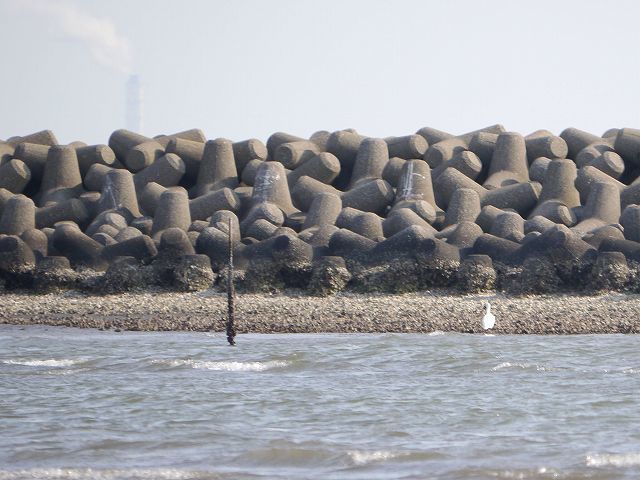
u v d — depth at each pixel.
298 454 91.81
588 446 93.25
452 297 178.00
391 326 158.25
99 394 115.81
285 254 184.75
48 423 103.31
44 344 148.50
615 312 164.50
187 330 158.75
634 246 179.88
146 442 96.06
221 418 105.00
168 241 188.12
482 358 134.25
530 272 177.75
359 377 124.69
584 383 118.88
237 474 86.56
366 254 184.50
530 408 107.25
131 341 150.12
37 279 191.00
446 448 93.19
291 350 141.00
